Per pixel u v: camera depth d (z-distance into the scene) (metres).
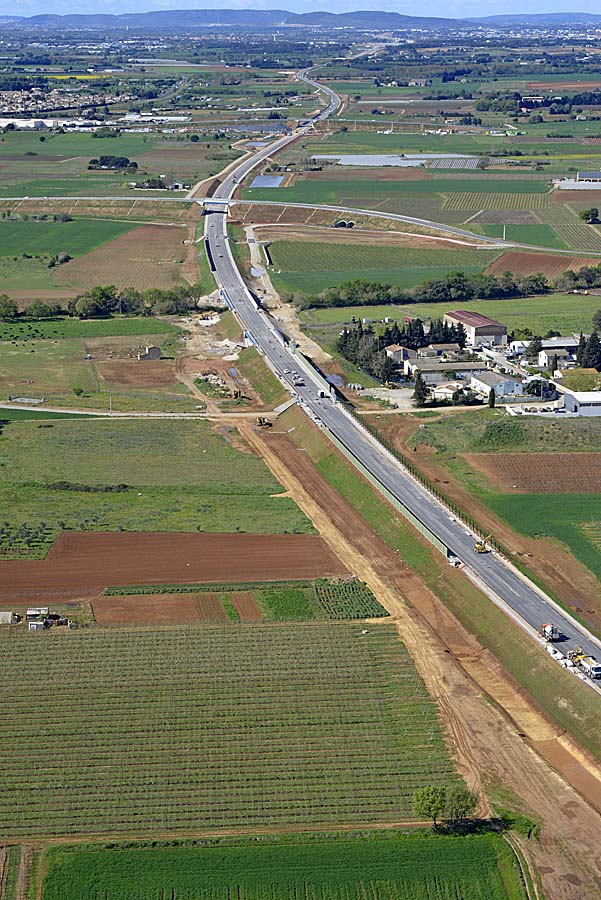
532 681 146.12
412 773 128.25
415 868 113.62
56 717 138.38
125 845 116.88
